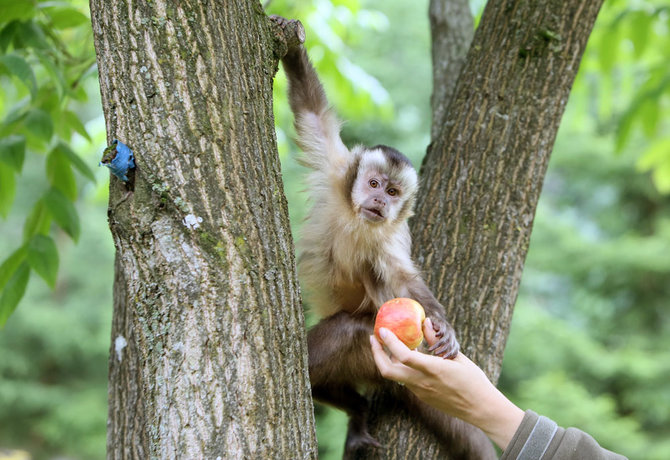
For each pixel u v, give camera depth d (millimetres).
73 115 7246
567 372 19594
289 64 6953
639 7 9195
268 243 4203
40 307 23312
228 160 4086
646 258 20062
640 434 18344
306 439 4234
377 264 6953
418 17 20625
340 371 6699
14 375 23188
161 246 3990
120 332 6227
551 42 6281
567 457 4191
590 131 21203
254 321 4070
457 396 4453
